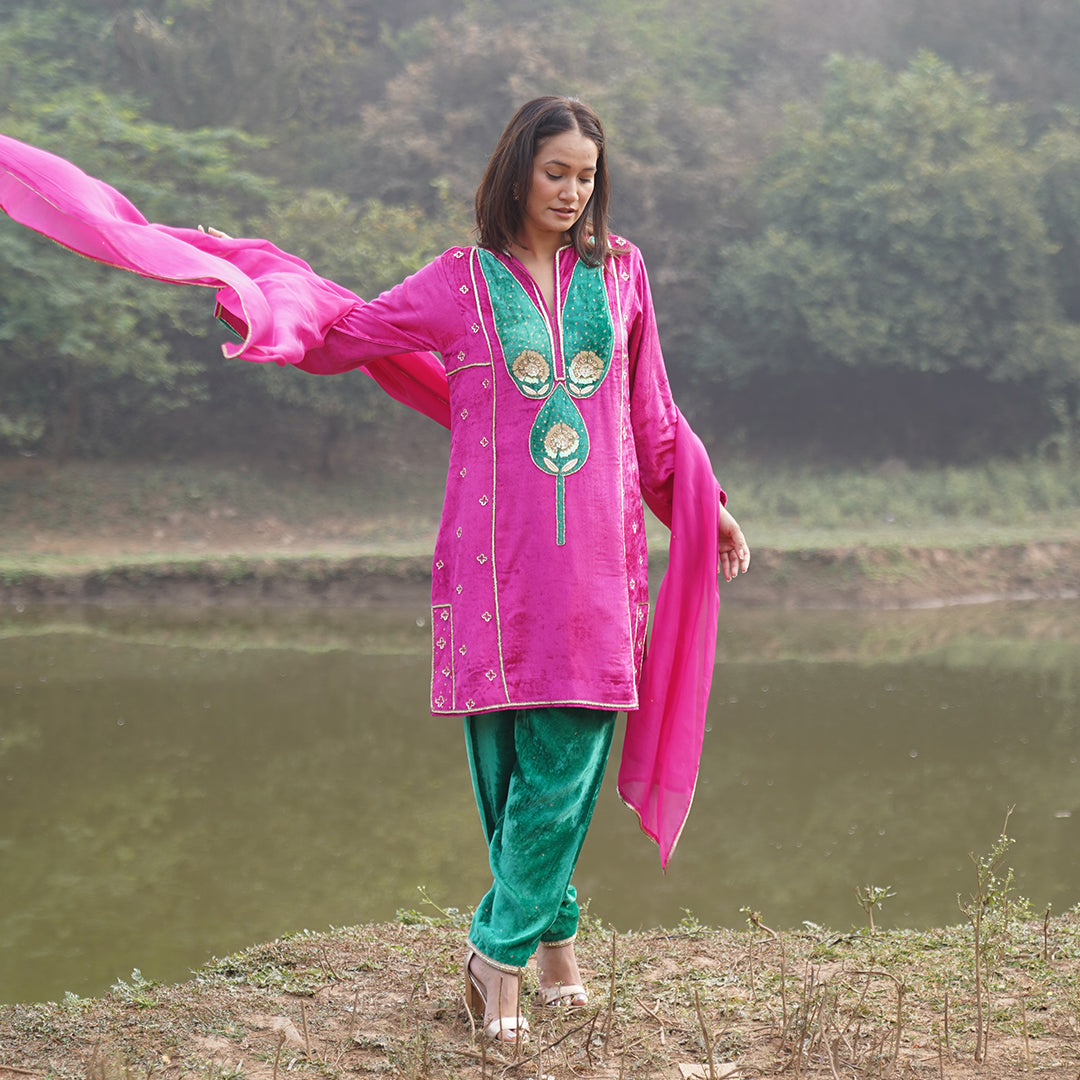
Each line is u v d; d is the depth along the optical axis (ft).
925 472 74.64
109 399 72.84
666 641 8.21
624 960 9.57
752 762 25.99
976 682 36.47
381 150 81.20
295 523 67.21
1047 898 16.24
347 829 20.89
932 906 16.28
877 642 45.01
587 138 7.48
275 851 19.49
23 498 65.00
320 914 16.05
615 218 78.54
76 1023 8.14
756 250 76.02
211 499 67.77
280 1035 7.66
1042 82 92.32
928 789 23.63
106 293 62.69
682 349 79.61
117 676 36.91
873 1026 7.89
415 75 83.15
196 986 8.97
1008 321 73.05
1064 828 20.61
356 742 28.43
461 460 7.75
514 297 7.64
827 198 74.49
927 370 73.82
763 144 84.28
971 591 56.59
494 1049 7.50
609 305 7.80
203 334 70.23
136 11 80.79
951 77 76.59
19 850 19.61
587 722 7.57
